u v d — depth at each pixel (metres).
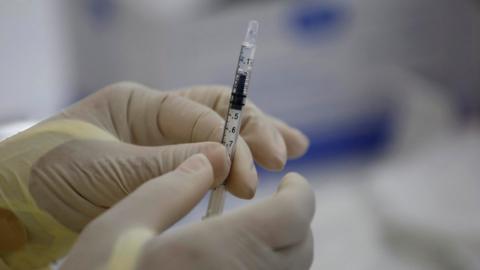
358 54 1.91
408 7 1.89
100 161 0.68
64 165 0.68
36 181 0.67
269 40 1.79
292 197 0.58
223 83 1.80
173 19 1.66
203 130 0.76
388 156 2.01
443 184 1.58
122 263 0.49
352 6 1.81
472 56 2.06
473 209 1.46
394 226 1.47
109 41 1.71
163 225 0.56
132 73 1.77
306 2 1.74
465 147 1.78
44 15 1.49
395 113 2.01
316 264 1.40
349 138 2.05
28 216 0.68
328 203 1.72
